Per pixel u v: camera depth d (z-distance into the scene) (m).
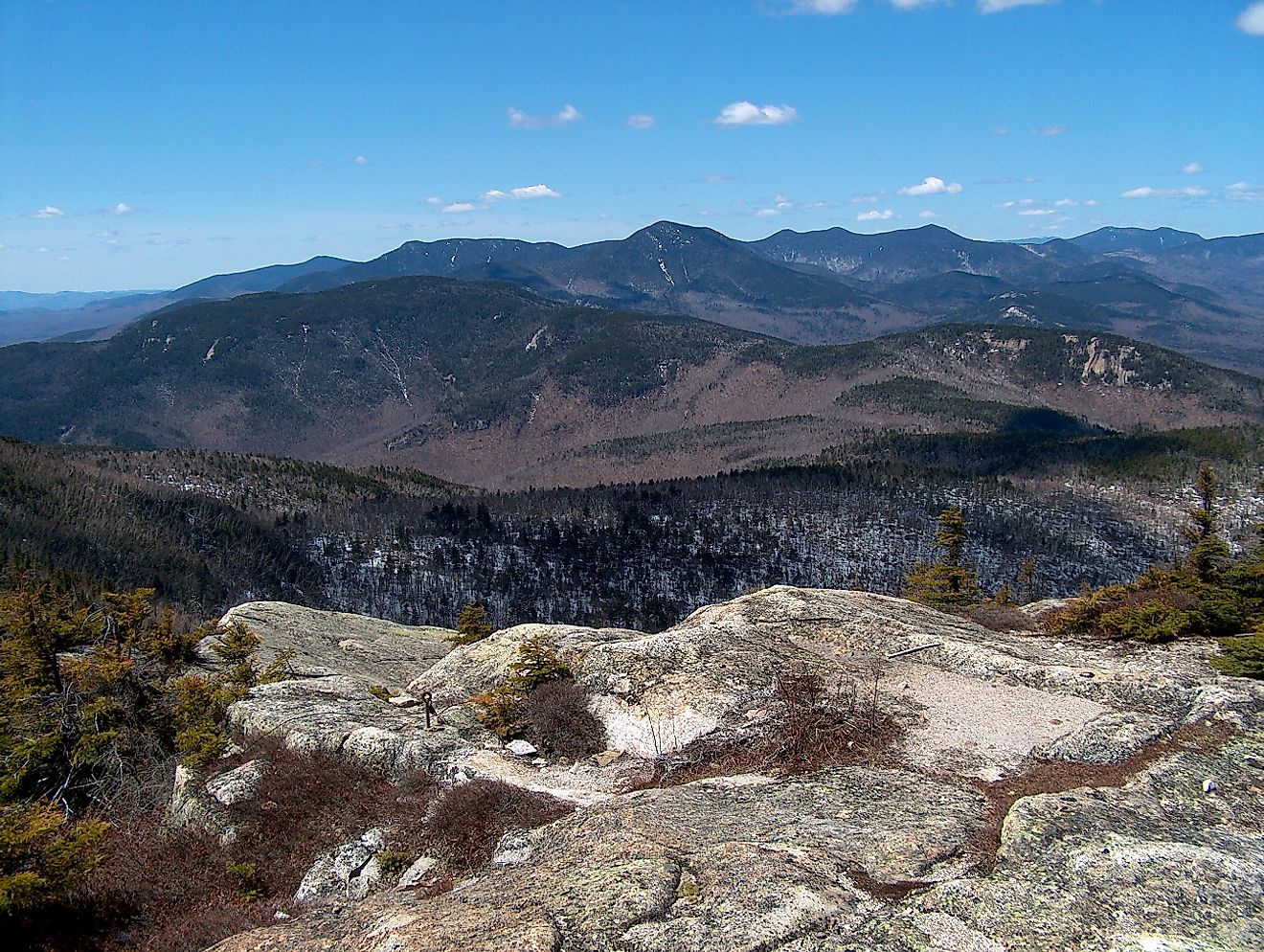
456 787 18.12
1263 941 10.15
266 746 21.47
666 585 154.75
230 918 15.88
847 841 13.27
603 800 17.08
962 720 19.81
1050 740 18.48
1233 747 16.41
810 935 10.62
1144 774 15.38
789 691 20.83
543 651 23.56
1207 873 11.51
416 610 145.38
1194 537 34.97
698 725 19.95
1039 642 28.88
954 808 14.66
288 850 17.94
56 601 30.58
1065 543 161.75
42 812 16.62
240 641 33.59
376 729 21.23
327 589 149.50
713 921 10.84
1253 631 24.89
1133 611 27.95
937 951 10.30
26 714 24.98
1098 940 10.40
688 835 13.60
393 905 12.86
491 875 13.51
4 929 15.39
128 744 25.03
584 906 11.36
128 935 15.98
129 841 19.78
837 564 159.50
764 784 16.64
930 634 25.88
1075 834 12.83
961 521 51.47
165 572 128.12
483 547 165.38
